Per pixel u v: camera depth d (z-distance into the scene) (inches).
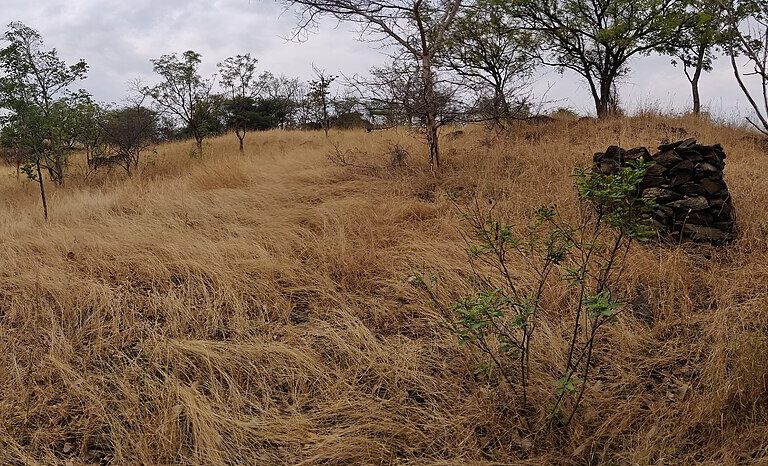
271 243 207.0
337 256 187.8
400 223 220.4
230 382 130.0
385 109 293.9
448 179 272.2
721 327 133.9
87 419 121.6
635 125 385.4
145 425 117.6
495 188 248.1
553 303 152.5
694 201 181.3
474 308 113.0
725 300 146.9
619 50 483.8
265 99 1092.5
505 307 150.2
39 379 134.8
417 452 111.6
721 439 104.3
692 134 346.0
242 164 372.8
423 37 311.0
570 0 482.9
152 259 190.7
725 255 171.5
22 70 395.2
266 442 115.3
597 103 518.0
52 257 196.9
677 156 186.7
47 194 354.9
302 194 278.5
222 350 141.1
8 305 168.4
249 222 239.1
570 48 512.7
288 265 184.4
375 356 138.7
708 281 157.6
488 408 117.5
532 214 210.1
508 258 177.9
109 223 239.0
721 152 189.5
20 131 366.0
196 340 145.0
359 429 116.0
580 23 494.6
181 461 110.4
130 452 112.6
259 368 136.3
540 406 117.6
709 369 120.2
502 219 209.8
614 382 125.7
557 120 426.0
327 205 246.7
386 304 163.3
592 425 113.5
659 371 128.4
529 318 141.9
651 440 106.2
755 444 102.7
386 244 202.7
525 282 163.0
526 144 338.0
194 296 170.1
